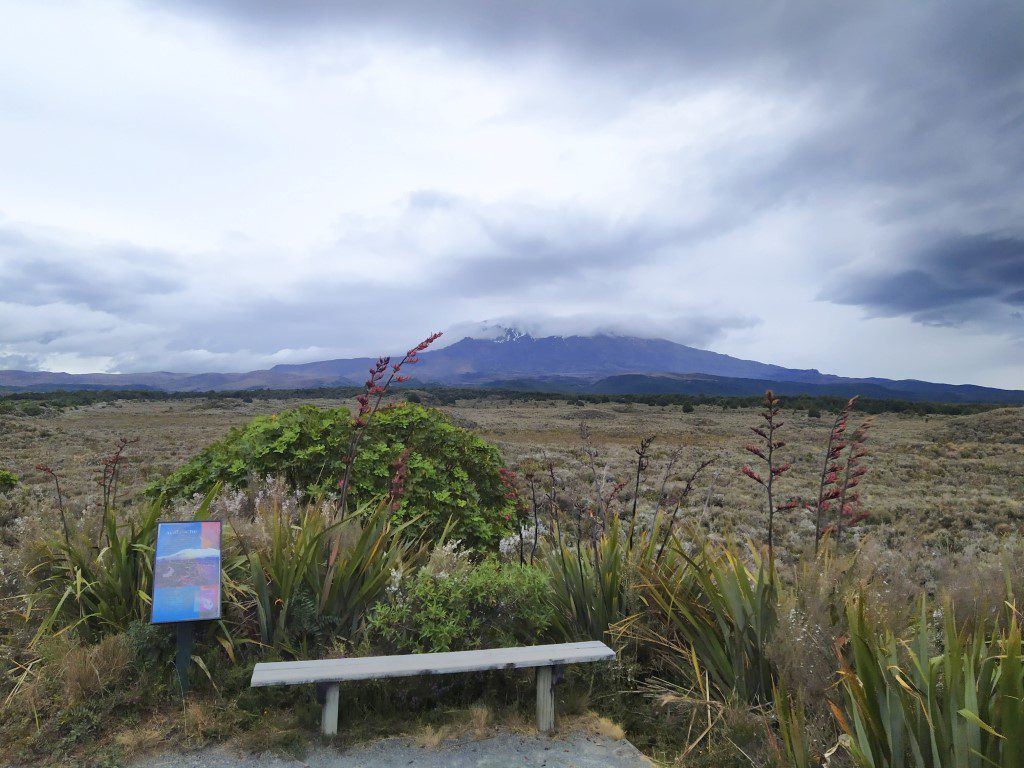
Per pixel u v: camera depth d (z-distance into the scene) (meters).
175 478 6.79
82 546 4.57
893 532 14.09
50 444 31.48
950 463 28.72
